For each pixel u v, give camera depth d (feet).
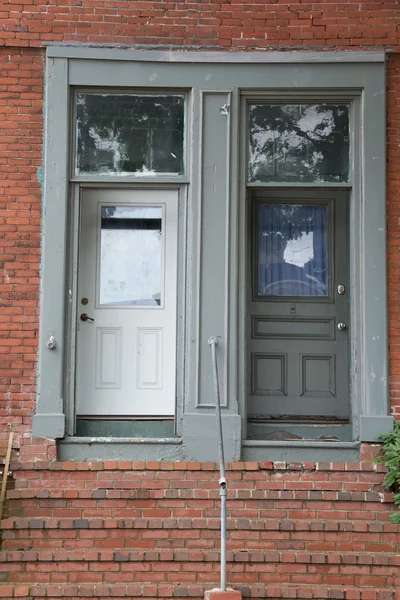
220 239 25.00
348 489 23.41
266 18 25.54
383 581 21.76
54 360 24.41
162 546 22.38
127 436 25.04
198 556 21.93
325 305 26.35
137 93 25.63
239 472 23.58
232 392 24.50
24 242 24.89
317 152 25.79
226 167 25.16
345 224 26.48
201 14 25.50
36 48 25.32
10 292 24.72
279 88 25.32
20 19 25.25
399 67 25.67
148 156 25.58
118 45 25.27
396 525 22.61
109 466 23.56
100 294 25.94
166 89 25.45
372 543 22.48
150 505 22.99
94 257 25.96
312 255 26.73
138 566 21.89
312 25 25.55
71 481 23.45
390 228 25.22
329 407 25.91
